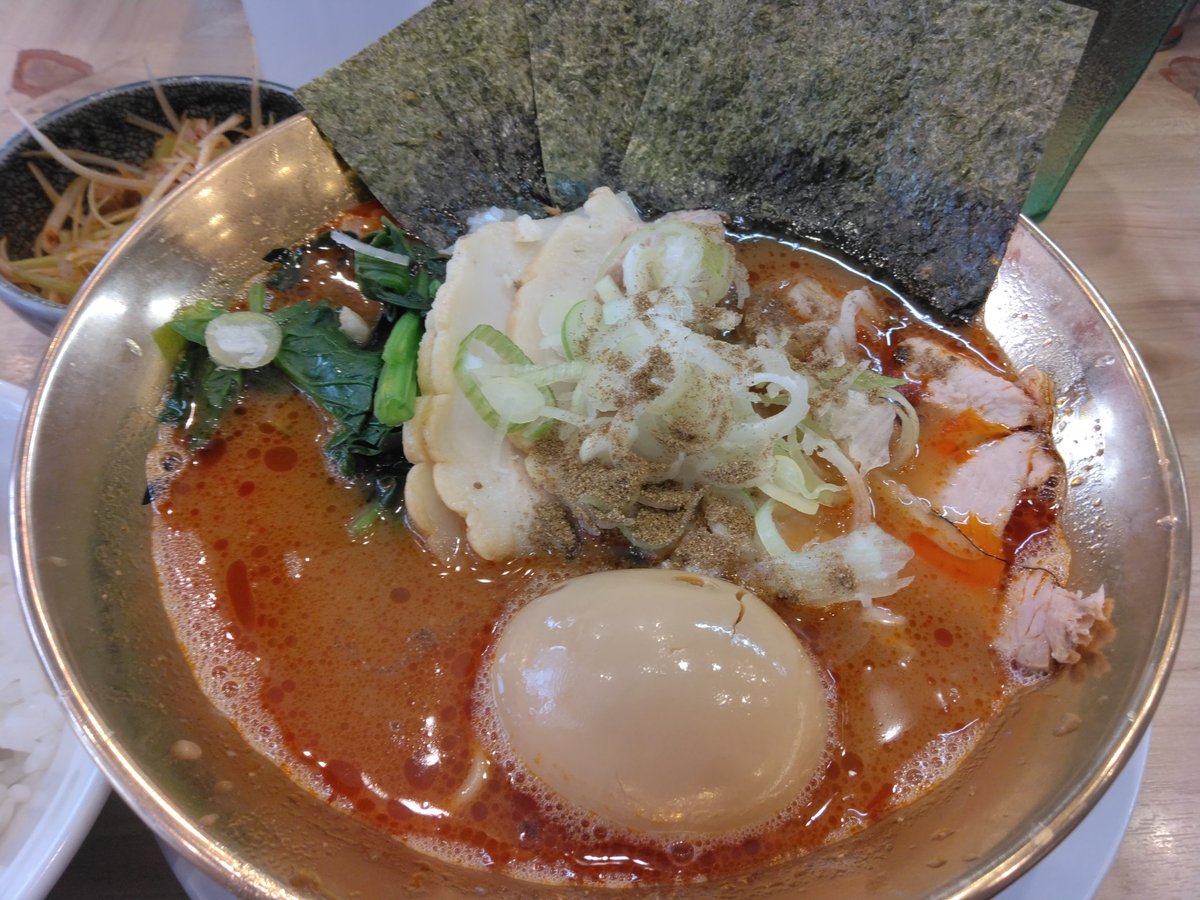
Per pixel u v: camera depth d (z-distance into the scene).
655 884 0.14
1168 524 0.16
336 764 0.15
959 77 0.19
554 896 0.14
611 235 0.20
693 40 0.21
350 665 0.16
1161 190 0.27
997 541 0.17
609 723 0.14
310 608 0.16
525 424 0.17
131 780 0.13
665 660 0.14
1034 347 0.19
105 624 0.15
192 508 0.17
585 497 0.17
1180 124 0.29
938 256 0.20
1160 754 0.18
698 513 0.17
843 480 0.18
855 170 0.21
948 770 0.15
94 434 0.16
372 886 0.13
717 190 0.22
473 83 0.21
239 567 0.17
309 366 0.19
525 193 0.22
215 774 0.14
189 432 0.18
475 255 0.19
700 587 0.16
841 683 0.16
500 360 0.18
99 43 0.29
